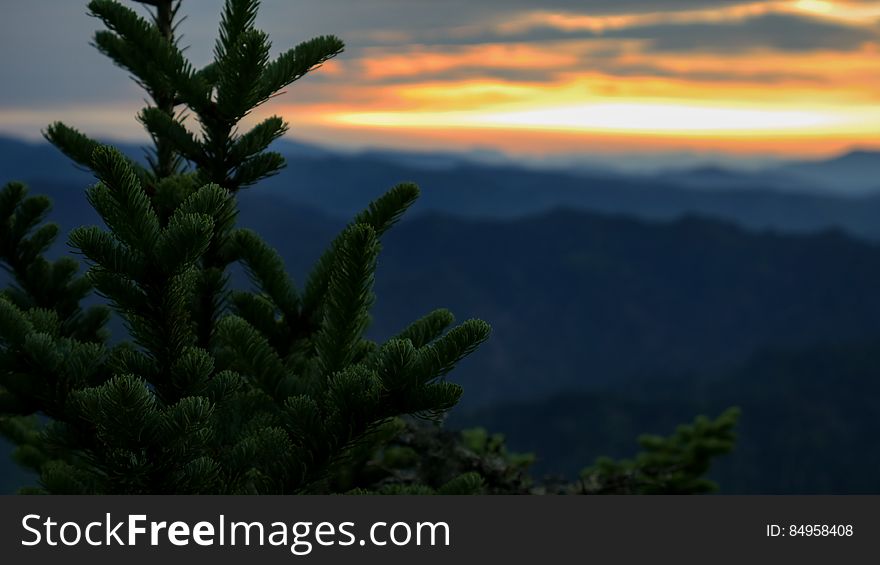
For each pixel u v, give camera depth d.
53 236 5.18
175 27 5.42
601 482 6.33
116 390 2.97
